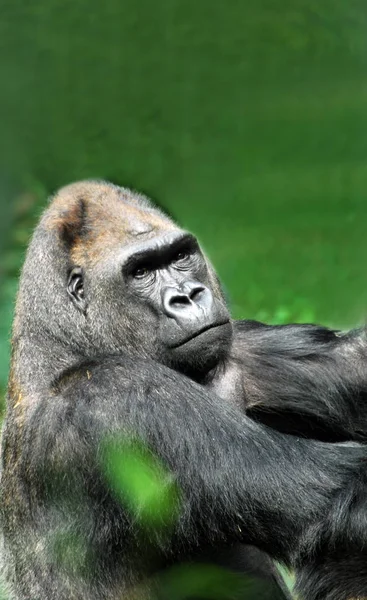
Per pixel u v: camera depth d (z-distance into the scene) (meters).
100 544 27.59
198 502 27.38
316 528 27.47
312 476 27.77
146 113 78.25
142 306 29.03
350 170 73.12
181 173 73.94
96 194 30.30
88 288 29.19
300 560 27.77
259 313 48.94
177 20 82.75
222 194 71.50
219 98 80.44
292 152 75.56
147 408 27.48
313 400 32.22
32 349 29.20
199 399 28.06
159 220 30.16
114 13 82.00
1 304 49.97
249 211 69.00
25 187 65.88
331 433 32.59
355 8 83.19
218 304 29.11
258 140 76.88
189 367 29.06
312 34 83.12
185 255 29.69
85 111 77.38
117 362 28.31
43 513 28.12
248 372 32.19
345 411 32.34
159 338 28.89
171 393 27.88
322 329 33.69
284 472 27.66
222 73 81.81
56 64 80.06
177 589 27.88
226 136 77.19
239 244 64.62
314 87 81.62
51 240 29.48
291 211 68.75
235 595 28.11
